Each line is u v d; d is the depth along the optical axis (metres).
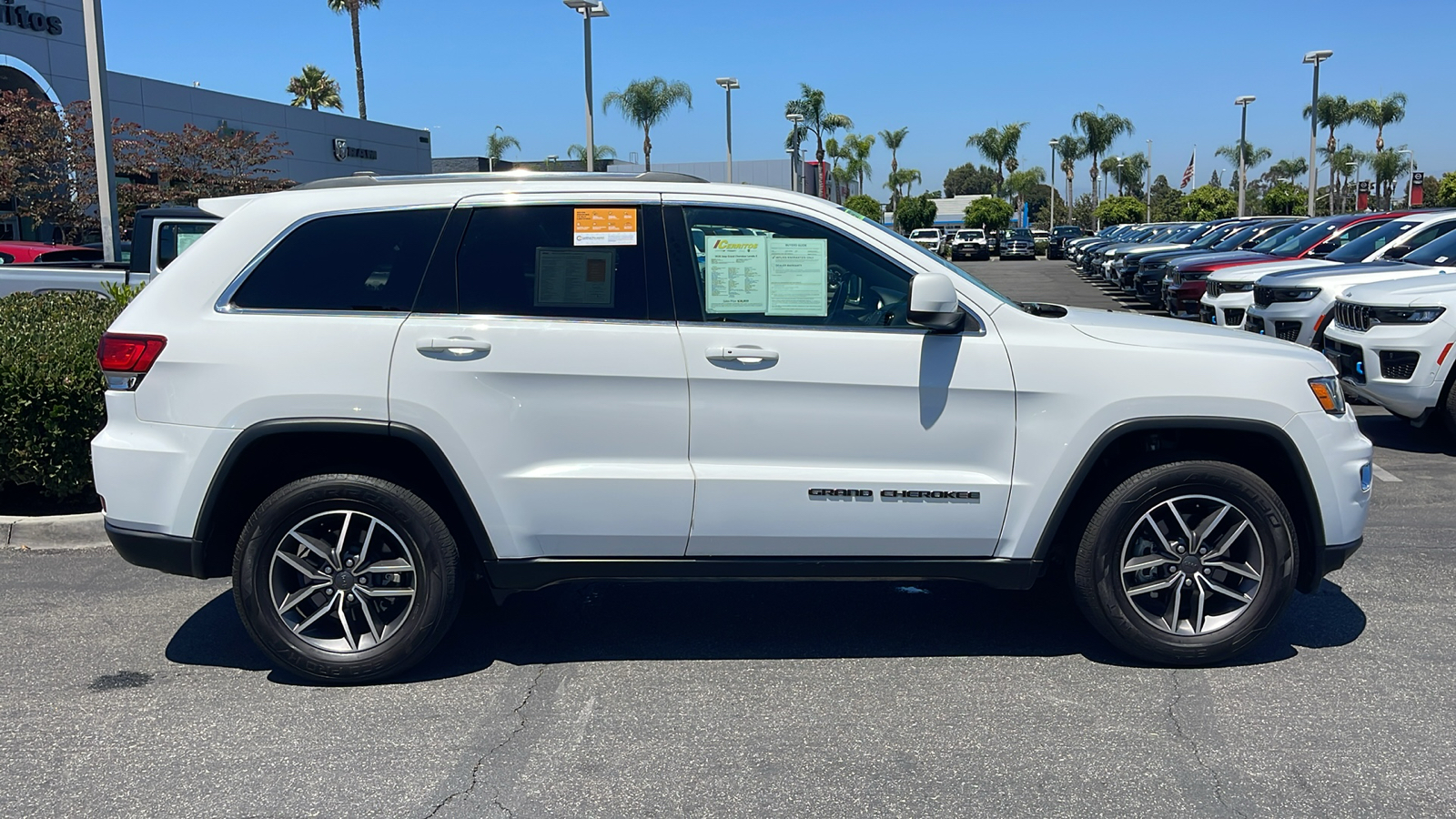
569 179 4.42
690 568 4.37
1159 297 20.14
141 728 4.04
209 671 4.58
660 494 4.25
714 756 3.79
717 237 4.32
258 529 4.26
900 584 5.65
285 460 4.50
